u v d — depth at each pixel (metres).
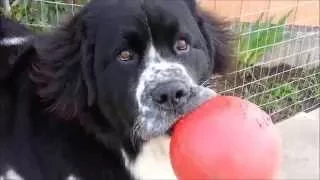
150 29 0.60
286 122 1.03
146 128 0.59
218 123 0.51
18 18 0.96
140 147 0.68
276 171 0.52
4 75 0.70
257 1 1.35
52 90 0.65
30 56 0.70
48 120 0.69
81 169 0.69
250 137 0.50
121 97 0.61
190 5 0.67
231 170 0.50
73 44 0.64
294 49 1.21
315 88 1.17
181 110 0.57
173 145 0.54
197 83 0.63
